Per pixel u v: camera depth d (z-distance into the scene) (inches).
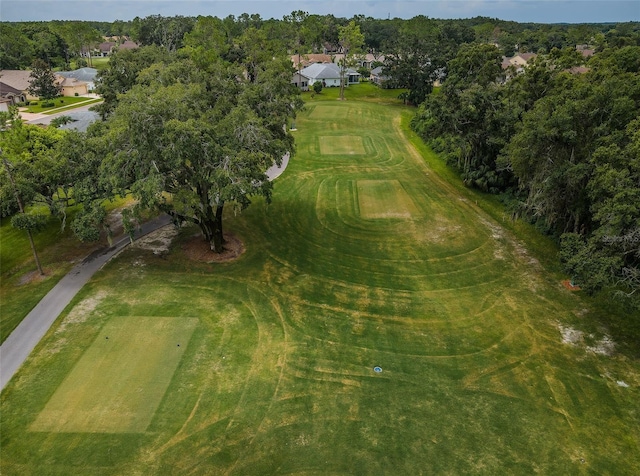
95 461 570.9
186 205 901.2
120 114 908.0
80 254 1060.5
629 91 931.3
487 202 1414.9
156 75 1173.1
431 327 847.7
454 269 1042.1
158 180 850.8
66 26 3961.6
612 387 709.9
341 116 2501.2
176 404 657.0
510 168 1371.8
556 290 959.6
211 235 1068.5
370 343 801.6
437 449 604.4
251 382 702.5
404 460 587.2
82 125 2026.3
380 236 1191.6
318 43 4431.6
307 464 578.2
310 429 627.5
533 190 1138.7
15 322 820.6
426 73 2736.2
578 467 582.9
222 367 729.0
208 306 879.1
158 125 860.6
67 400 657.6
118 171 889.5
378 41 4923.7
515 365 755.4
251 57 2508.6
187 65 1185.4
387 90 3319.4
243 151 912.9
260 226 1221.7
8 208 999.6
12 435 602.9
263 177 965.2
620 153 807.7
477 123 1449.3
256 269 1015.6
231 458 581.6
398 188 1518.2
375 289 962.1
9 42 3535.9
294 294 930.7
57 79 3006.9
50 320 825.5
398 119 2480.3
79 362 728.3
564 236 898.1
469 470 576.4
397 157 1841.8
